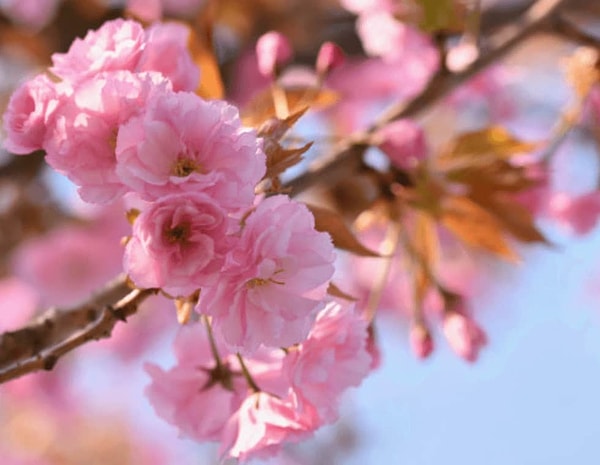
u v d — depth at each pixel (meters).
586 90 1.32
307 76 1.39
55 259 1.93
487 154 1.24
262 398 1.08
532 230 1.23
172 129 1.02
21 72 1.88
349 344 1.08
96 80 1.02
